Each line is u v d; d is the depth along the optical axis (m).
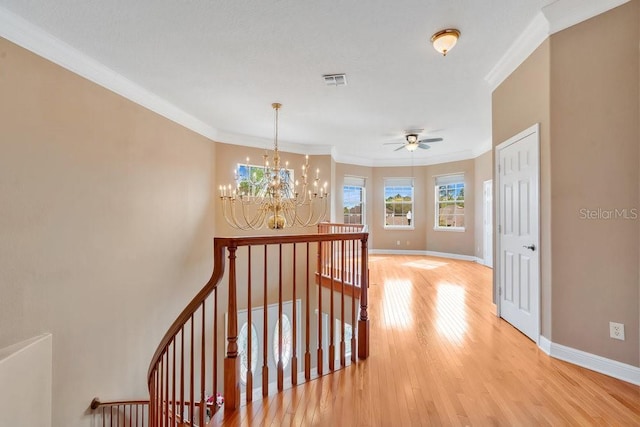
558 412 1.77
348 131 5.39
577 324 2.31
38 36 2.34
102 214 2.97
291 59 2.87
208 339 5.09
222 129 5.29
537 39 2.51
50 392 2.35
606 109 2.17
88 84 2.82
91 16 2.21
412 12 2.21
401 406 1.84
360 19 2.28
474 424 1.67
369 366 2.34
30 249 2.31
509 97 3.02
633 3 2.06
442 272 5.87
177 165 4.27
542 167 2.53
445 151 7.30
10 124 2.19
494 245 3.41
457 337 2.85
